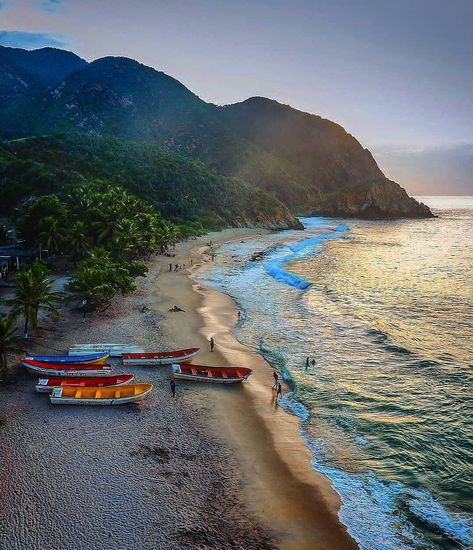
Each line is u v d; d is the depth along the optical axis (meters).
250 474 26.58
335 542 21.84
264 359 44.97
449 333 56.34
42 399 33.28
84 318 51.56
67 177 125.56
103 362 40.44
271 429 31.81
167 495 24.11
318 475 26.95
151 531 21.59
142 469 26.06
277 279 84.25
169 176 166.38
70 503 22.98
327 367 43.47
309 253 125.69
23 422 30.06
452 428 32.81
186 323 54.00
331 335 53.06
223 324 55.34
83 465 26.02
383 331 54.56
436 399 37.41
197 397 35.66
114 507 22.92
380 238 172.12
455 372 43.16
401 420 33.75
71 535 21.02
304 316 60.59
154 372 39.78
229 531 22.06
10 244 78.62
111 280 57.75
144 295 65.62
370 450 29.80
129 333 48.50
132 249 80.81
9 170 122.56
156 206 146.88
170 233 108.06
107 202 88.19
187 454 27.97
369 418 33.94
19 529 21.16
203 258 105.12
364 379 41.00
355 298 74.12
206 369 39.53
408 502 24.83
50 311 49.56
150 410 32.97
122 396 33.66
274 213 193.75
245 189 197.88
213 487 25.14
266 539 21.77
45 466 25.72
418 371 43.12
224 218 173.38
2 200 112.69
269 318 59.22
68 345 44.00
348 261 114.06
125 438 29.05
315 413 34.50
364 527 22.92
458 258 123.25
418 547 21.75
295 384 39.22
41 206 74.25
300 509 23.94
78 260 71.62
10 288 58.00
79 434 29.14
